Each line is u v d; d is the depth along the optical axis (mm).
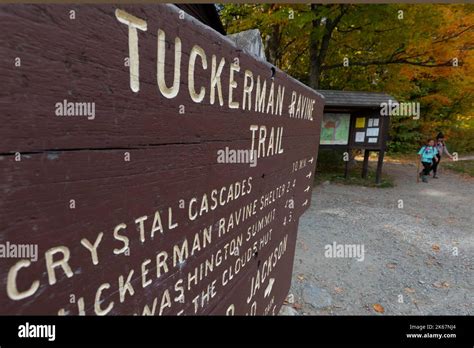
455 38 7164
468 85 9828
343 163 10742
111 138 499
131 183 553
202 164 773
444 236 4664
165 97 613
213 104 788
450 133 14289
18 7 359
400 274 3482
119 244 545
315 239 4422
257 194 1167
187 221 740
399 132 13734
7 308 390
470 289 3193
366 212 5781
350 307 2848
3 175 364
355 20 6906
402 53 8070
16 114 368
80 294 482
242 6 7902
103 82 473
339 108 7949
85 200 469
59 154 423
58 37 403
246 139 1007
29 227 397
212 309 917
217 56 782
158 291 665
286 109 1371
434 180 9070
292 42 9281
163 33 590
